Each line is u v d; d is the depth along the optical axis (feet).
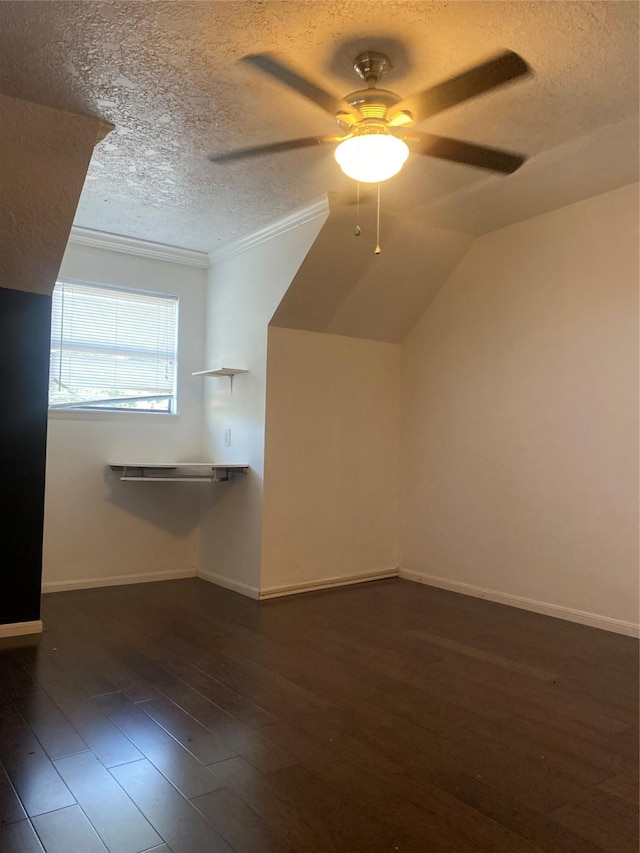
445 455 15.17
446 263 14.78
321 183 11.57
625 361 11.75
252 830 5.73
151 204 12.67
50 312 11.53
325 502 15.11
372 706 8.43
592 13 6.76
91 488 14.85
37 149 9.04
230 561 15.05
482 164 10.62
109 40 7.24
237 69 7.83
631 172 11.07
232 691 8.88
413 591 14.80
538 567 13.08
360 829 5.76
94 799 6.19
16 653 10.31
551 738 7.56
